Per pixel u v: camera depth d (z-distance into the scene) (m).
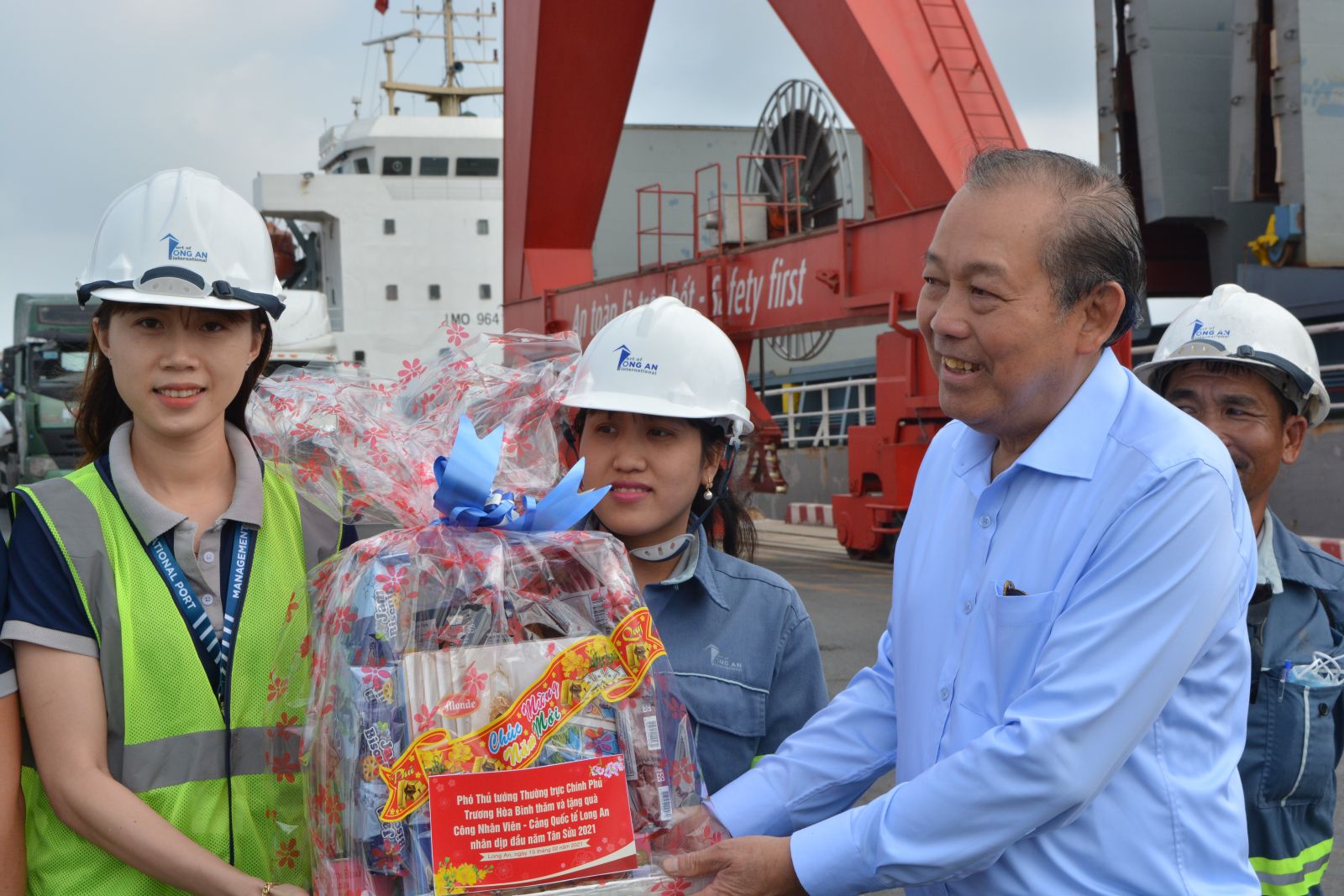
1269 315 2.10
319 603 1.68
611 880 1.57
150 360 1.70
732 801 1.87
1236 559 1.56
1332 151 7.58
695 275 10.11
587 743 1.62
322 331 15.80
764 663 2.15
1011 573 1.63
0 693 1.62
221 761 1.69
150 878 1.65
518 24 11.44
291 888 1.57
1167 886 1.54
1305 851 2.07
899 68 7.56
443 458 1.71
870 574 9.52
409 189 27.97
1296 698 2.01
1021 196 1.55
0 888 1.64
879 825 1.60
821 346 14.83
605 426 2.17
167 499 1.78
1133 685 1.50
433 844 1.50
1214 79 9.08
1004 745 1.52
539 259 12.16
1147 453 1.57
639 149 19.44
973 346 1.58
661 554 2.17
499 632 1.65
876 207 8.73
